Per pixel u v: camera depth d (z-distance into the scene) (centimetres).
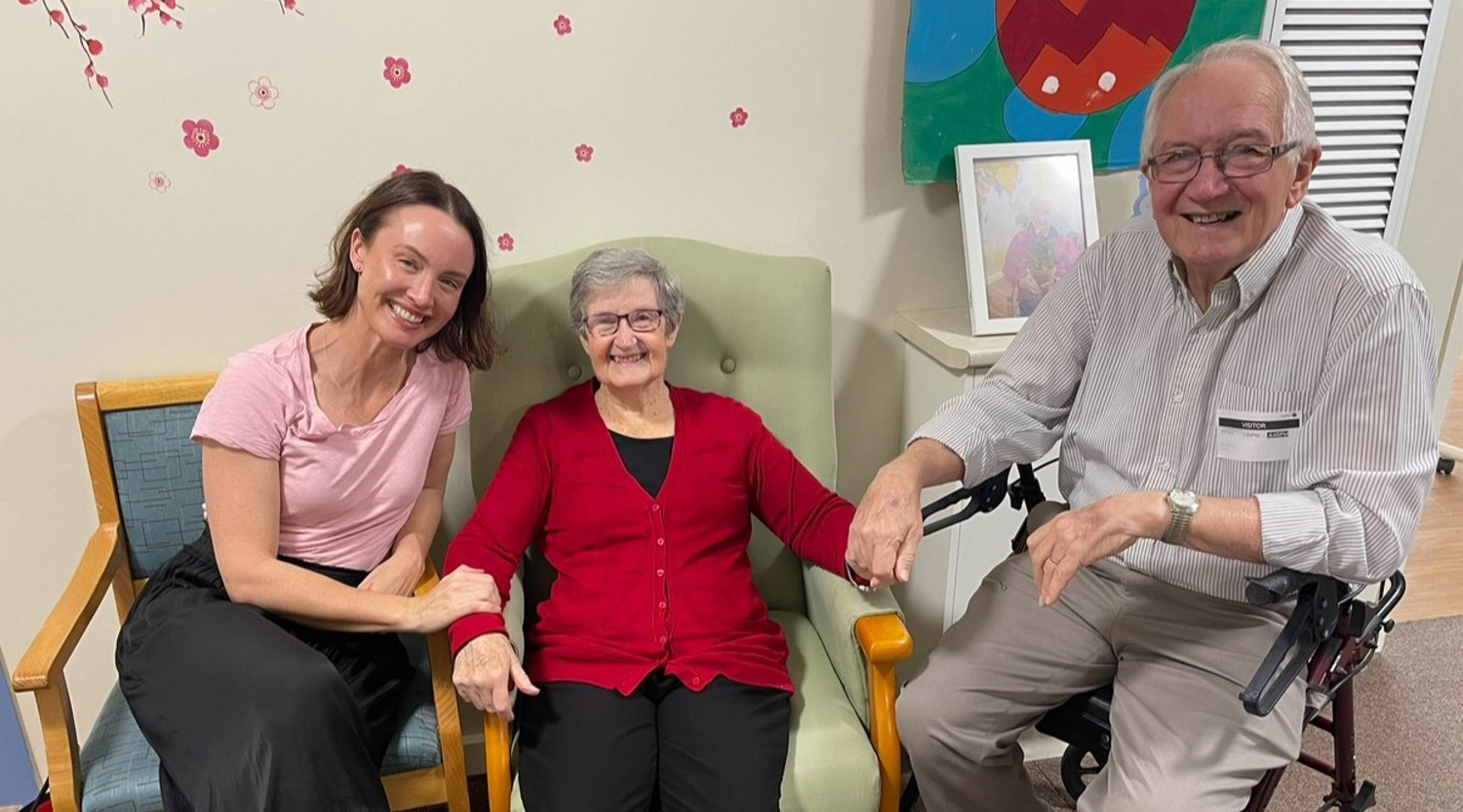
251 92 154
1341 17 182
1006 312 175
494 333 156
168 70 151
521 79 162
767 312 162
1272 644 133
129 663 127
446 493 183
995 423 149
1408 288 123
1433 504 301
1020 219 176
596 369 145
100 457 154
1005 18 170
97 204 155
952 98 173
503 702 121
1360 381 123
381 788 124
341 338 137
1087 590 148
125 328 162
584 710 130
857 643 136
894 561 132
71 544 173
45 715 124
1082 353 151
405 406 143
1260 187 121
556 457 146
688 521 145
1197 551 129
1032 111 177
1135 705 134
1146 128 133
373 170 162
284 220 162
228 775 113
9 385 161
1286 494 124
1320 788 186
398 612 127
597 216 173
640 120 168
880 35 171
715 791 124
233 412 129
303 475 136
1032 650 145
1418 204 200
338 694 120
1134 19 175
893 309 190
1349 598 129
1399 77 188
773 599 168
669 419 151
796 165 176
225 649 122
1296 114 122
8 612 175
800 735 135
